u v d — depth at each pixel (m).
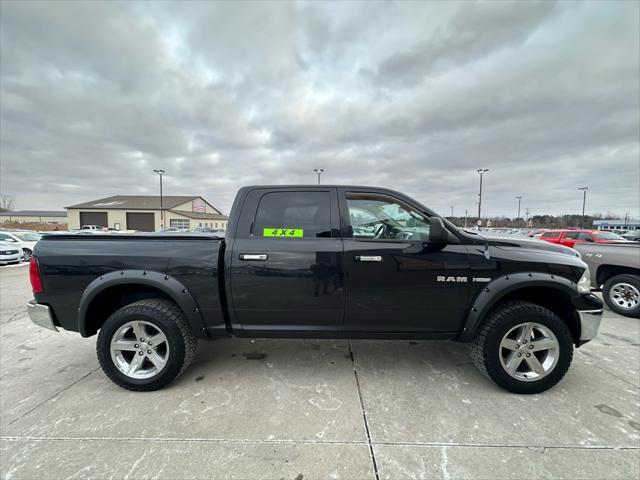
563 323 2.60
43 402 2.52
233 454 1.97
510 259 2.65
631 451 1.98
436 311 2.71
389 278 2.67
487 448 2.01
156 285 2.67
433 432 2.16
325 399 2.55
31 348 3.65
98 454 1.96
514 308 2.60
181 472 1.83
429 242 2.71
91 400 2.55
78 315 2.73
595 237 12.30
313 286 2.69
